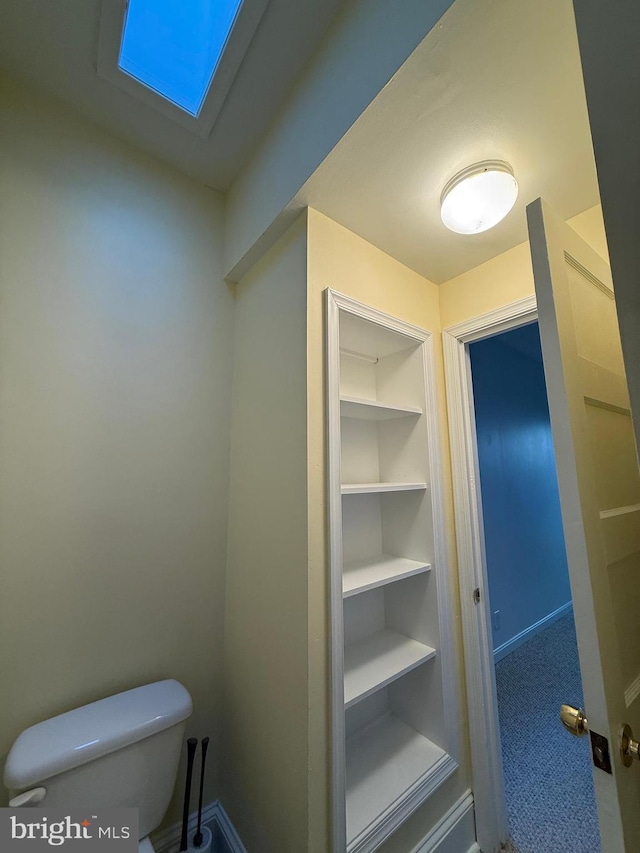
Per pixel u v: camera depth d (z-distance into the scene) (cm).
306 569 105
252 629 130
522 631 301
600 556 70
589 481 71
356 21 97
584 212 125
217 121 137
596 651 64
